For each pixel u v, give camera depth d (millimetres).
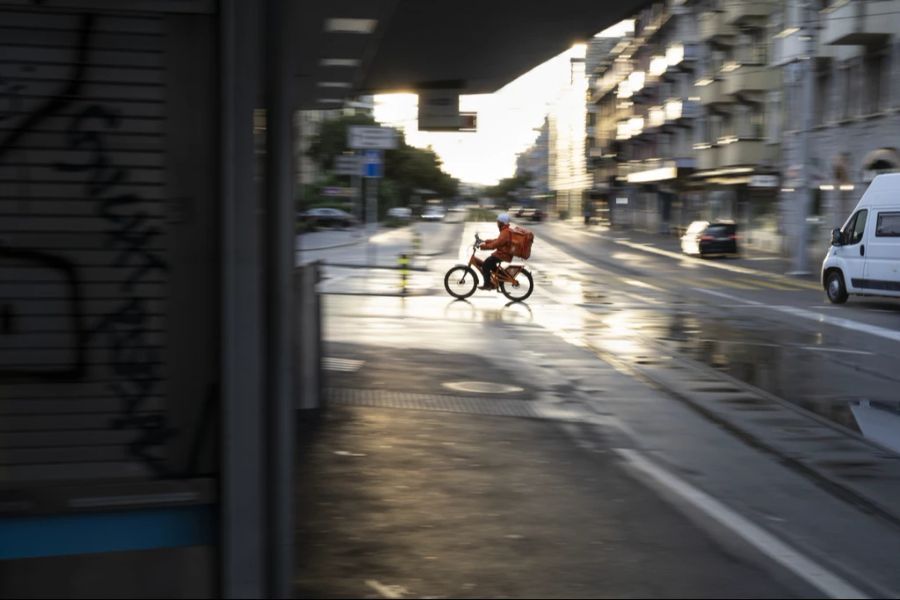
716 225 43156
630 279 29922
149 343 3781
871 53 35250
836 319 18812
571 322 17719
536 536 5629
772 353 14070
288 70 3818
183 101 3734
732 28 51250
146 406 3795
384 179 98000
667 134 72188
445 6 10172
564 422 9000
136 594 3805
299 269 9000
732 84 48594
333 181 79000
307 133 81125
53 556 3738
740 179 49688
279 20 3803
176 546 3838
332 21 7195
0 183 3650
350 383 10766
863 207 21688
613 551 5410
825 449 8234
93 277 3727
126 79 3697
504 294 21891
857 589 4969
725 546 5551
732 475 7285
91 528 3762
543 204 185375
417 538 5547
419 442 7941
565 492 6586
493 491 6559
